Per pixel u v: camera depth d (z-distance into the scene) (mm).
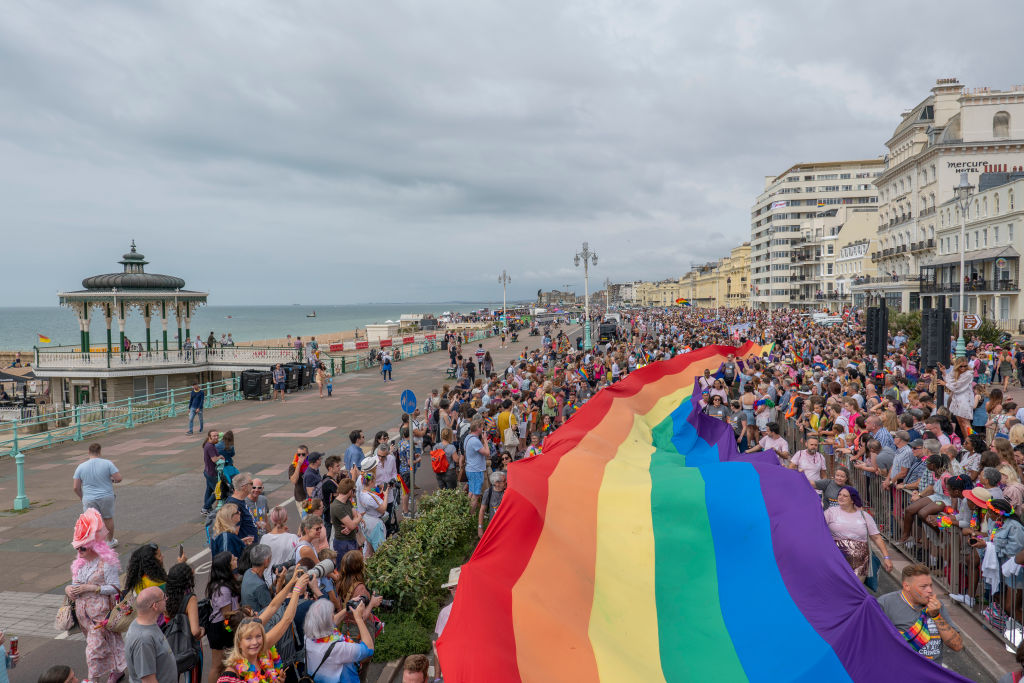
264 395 31938
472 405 18266
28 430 31844
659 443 10234
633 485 6961
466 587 5445
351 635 6262
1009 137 60094
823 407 14195
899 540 10055
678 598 5703
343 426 23953
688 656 5137
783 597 5496
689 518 6453
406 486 13461
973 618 7793
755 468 6859
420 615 8539
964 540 8102
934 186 63781
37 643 8148
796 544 5820
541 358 36875
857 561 7504
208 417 26531
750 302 175375
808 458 9953
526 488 6723
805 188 149500
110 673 6605
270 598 6238
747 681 4891
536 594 5516
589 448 8969
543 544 6102
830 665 4918
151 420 25844
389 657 7660
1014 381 28578
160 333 186000
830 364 25859
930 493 9219
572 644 5059
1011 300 48906
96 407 27031
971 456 9617
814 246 122812
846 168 148000
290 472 11539
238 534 8266
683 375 13320
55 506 14031
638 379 12422
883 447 11320
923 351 18047
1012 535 7109
